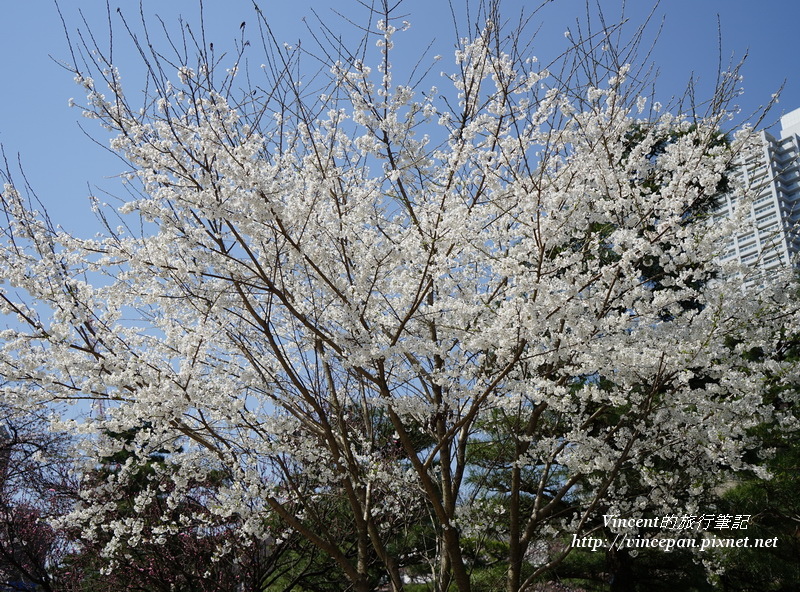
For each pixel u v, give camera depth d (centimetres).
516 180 526
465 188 570
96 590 953
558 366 605
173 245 554
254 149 526
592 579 936
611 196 574
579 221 525
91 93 505
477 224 541
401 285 618
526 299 516
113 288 552
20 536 999
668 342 534
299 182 545
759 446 664
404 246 541
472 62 567
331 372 707
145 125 524
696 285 678
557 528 805
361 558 641
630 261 494
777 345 665
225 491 561
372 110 562
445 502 656
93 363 525
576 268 537
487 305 537
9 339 525
